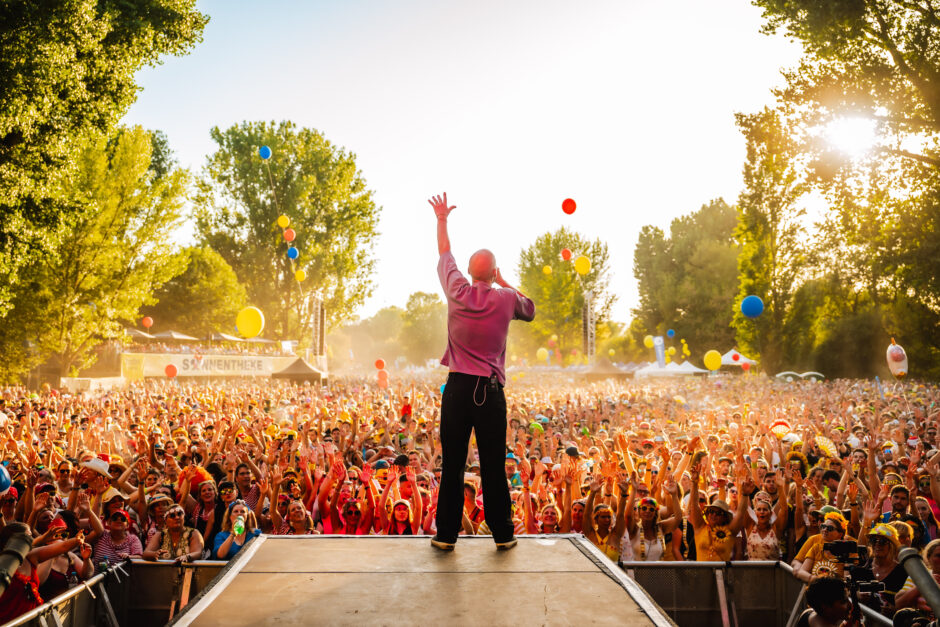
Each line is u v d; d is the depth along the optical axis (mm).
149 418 14328
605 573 2510
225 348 43094
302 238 47281
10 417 12672
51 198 17578
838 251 40812
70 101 17016
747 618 4410
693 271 69062
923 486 7191
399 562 2646
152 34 19719
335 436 11414
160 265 30516
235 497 6160
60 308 26844
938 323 35938
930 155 22891
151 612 4430
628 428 14164
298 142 48594
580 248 62562
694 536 6008
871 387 27375
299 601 2191
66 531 5016
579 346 61469
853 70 21484
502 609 2143
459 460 2945
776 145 24297
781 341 43875
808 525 6266
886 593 4852
